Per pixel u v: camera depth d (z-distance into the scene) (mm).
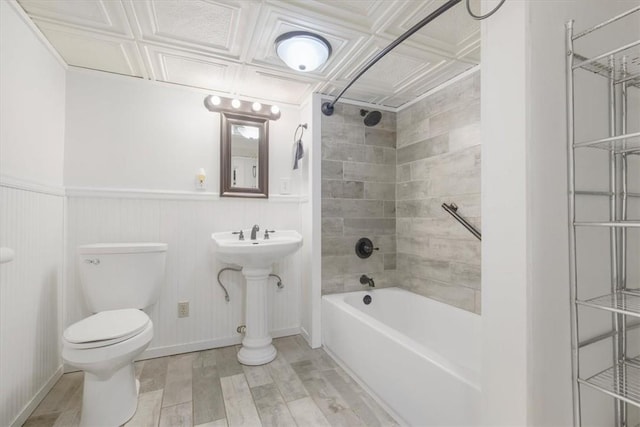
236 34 1591
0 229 1263
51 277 1694
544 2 905
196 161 2211
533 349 872
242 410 1519
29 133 1488
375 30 1562
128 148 2025
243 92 2297
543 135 899
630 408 1147
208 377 1828
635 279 1145
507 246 924
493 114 963
